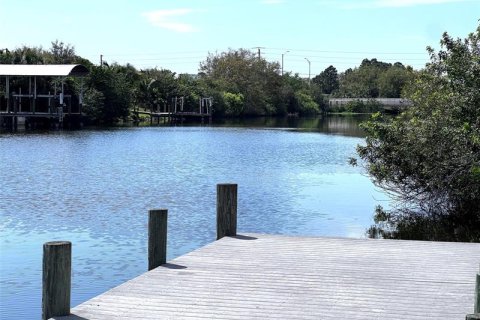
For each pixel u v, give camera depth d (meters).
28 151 32.34
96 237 12.78
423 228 14.12
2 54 63.81
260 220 15.03
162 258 8.20
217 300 6.61
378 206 16.91
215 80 92.44
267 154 32.69
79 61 64.88
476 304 4.97
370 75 116.12
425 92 15.64
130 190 19.48
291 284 7.29
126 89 65.25
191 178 22.67
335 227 14.25
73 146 35.94
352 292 6.98
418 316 6.15
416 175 14.98
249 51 100.62
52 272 6.09
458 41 14.70
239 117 92.31
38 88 59.50
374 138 15.27
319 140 43.75
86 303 6.52
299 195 18.88
